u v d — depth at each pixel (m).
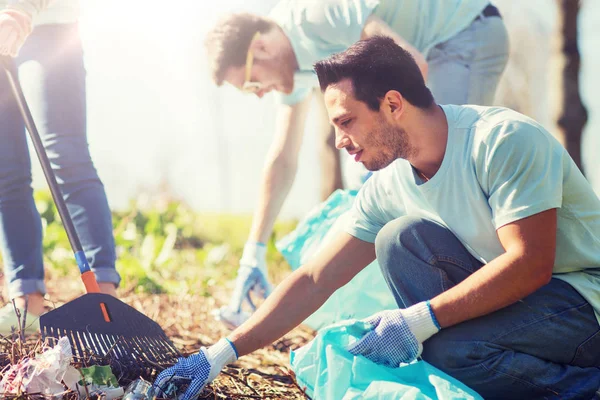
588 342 2.35
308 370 2.45
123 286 4.83
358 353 2.35
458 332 2.31
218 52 3.20
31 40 3.28
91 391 2.32
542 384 2.30
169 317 4.22
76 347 2.54
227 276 5.67
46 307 3.95
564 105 5.46
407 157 2.36
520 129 2.26
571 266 2.37
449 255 2.38
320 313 3.28
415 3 3.45
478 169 2.29
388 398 2.23
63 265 5.53
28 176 3.35
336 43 3.28
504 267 2.22
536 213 2.21
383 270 2.47
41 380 2.27
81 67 3.37
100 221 3.31
